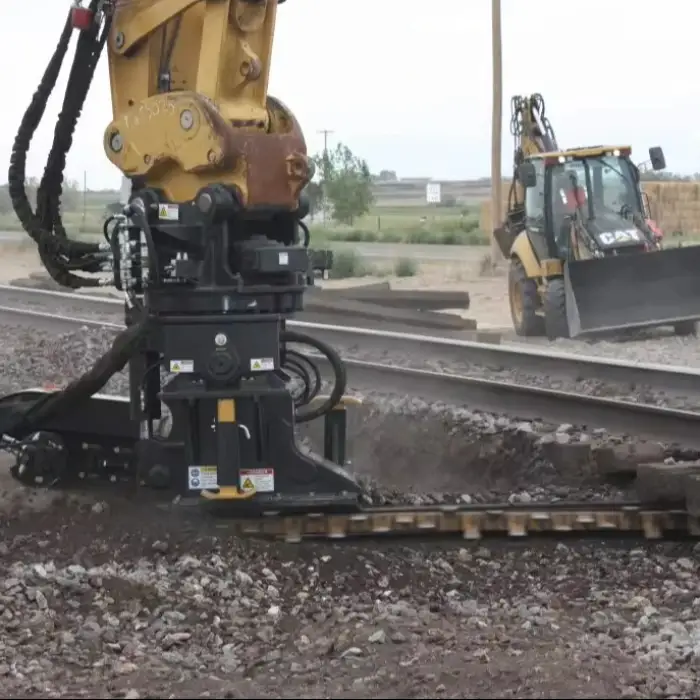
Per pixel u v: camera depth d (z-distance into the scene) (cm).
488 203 5059
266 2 756
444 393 1208
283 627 626
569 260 1792
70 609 636
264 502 748
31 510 812
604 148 1883
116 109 773
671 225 4616
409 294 2153
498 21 3375
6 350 1542
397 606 650
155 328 747
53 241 782
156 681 541
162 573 689
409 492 941
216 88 737
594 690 523
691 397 1206
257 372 736
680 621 633
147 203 730
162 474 750
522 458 1024
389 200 11238
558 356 1350
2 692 525
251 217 745
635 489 890
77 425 836
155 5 746
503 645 593
